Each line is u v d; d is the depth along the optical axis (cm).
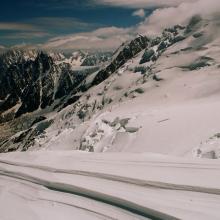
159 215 1723
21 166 2736
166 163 2367
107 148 5625
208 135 4269
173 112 5766
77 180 2247
